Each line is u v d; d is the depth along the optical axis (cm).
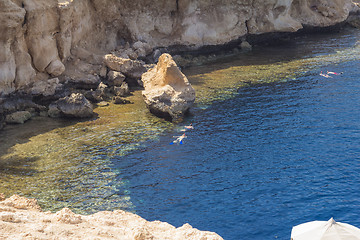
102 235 1141
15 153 3409
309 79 5375
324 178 3030
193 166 3272
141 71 5212
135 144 3647
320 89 4975
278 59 6481
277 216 2608
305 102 4575
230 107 4512
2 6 3853
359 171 3103
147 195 2873
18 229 1109
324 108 4381
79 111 4153
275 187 2938
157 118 4241
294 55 6694
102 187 2961
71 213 1239
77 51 5078
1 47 3988
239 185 2980
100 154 3447
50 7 4447
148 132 3900
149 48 5941
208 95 4906
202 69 6006
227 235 2442
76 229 1162
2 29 3916
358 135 3706
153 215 2644
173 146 3612
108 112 4381
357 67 5809
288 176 3080
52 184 2969
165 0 6181
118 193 2894
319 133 3784
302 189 2898
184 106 4288
